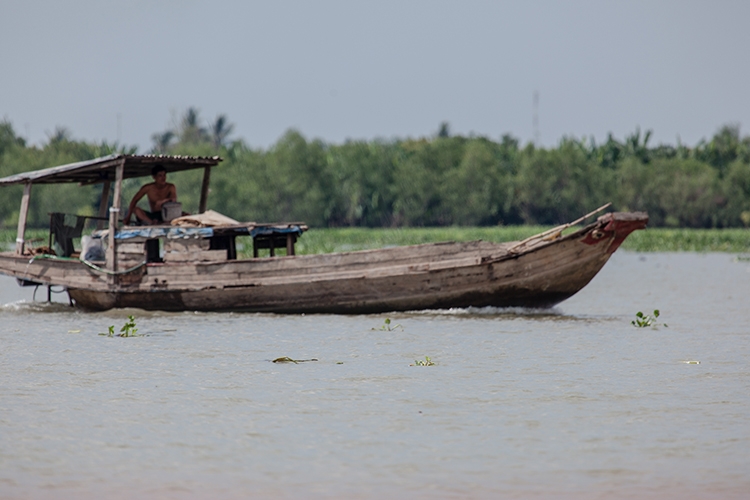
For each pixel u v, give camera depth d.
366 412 31.86
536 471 25.66
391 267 58.12
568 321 56.44
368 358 42.56
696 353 44.38
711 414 31.62
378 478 25.09
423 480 24.94
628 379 37.59
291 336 49.78
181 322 56.16
